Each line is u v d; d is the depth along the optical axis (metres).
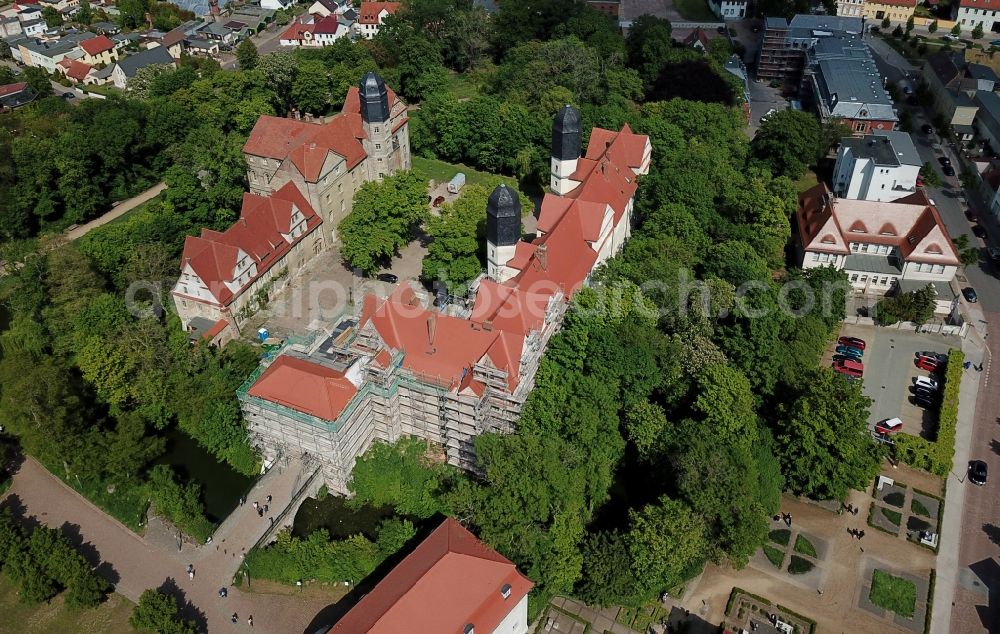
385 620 68.62
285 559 85.50
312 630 81.44
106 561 88.25
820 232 130.38
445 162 169.25
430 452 97.19
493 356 90.00
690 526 80.50
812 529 92.94
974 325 125.00
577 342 96.75
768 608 84.06
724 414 92.00
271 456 96.75
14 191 144.00
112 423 102.75
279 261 125.69
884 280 131.88
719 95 179.25
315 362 93.69
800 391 99.12
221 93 168.50
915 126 188.50
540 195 155.38
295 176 130.12
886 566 88.69
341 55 196.50
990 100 182.75
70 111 169.38
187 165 137.25
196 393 100.81
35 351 104.75
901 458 101.12
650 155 143.88
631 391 97.81
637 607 84.12
